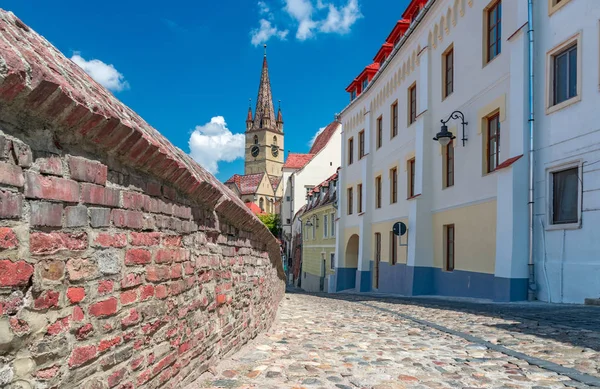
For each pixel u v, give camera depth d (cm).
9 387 204
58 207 235
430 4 1816
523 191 1241
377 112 2595
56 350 232
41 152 223
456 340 716
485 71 1477
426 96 1895
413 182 2123
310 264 4212
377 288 2562
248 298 661
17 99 201
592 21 1069
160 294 351
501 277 1267
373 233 2619
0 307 198
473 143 1548
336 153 5153
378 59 2797
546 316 902
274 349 622
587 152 1071
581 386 452
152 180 339
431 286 1859
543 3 1222
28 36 270
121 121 268
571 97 1134
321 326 882
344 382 467
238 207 544
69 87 229
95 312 265
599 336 685
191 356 421
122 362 295
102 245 273
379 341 711
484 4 1491
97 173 268
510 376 492
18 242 208
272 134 12300
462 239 1611
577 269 1086
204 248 461
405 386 455
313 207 3997
